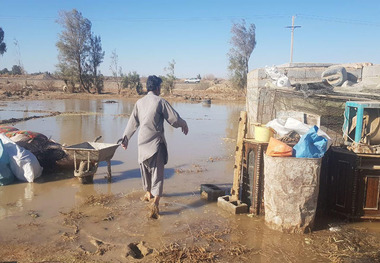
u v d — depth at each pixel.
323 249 3.98
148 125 4.92
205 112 23.14
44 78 62.31
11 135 7.27
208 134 13.16
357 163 4.71
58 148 7.52
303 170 4.28
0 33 59.00
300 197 4.34
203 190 5.85
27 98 33.88
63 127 14.23
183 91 50.53
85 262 3.58
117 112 21.52
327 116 7.79
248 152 5.11
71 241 4.08
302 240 4.21
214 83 59.94
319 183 4.71
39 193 5.89
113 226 4.54
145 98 5.08
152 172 4.98
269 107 8.05
